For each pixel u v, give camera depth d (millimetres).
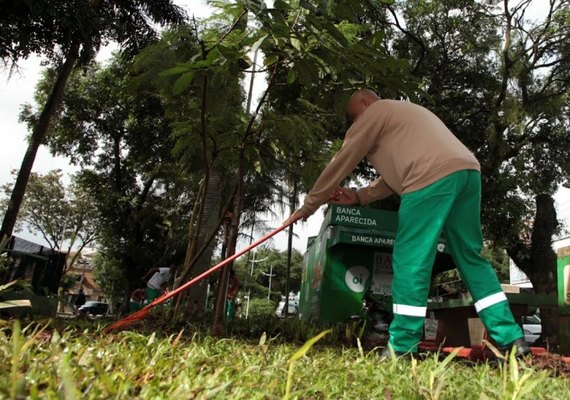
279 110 4922
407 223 3373
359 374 2166
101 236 26312
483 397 1595
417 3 16672
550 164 18547
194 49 4441
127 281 25438
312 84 4051
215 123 4742
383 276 7504
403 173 3486
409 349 3199
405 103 3674
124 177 24609
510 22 16547
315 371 2197
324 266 7656
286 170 5617
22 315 4500
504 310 3357
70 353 1695
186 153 5344
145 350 2264
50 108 13312
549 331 10211
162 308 5355
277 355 2609
